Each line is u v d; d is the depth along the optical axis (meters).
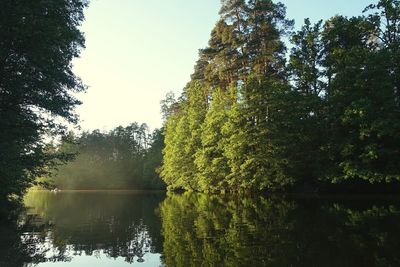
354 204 26.12
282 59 39.09
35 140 21.72
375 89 27.23
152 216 25.67
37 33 16.80
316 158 32.50
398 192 32.41
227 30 40.59
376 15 30.19
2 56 17.41
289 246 13.61
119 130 122.12
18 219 24.72
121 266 12.01
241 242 14.70
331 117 30.33
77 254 13.78
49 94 20.59
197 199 40.59
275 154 34.62
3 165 18.33
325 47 34.88
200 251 13.48
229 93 43.91
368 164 27.91
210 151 44.75
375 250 12.51
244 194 39.91
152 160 92.44
